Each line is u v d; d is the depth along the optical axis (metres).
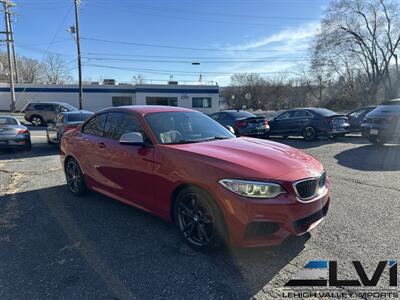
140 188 3.59
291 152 3.39
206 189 2.84
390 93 36.84
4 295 2.40
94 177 4.45
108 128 4.29
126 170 3.77
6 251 3.12
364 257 2.91
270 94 72.50
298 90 69.25
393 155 8.21
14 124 10.09
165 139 3.53
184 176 3.01
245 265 2.82
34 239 3.39
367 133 9.72
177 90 36.88
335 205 4.32
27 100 35.66
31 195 5.05
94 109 36.69
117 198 4.05
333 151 9.06
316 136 11.84
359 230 3.48
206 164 2.89
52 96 35.94
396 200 4.51
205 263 2.86
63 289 2.47
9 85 35.66
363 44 37.94
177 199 3.17
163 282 2.57
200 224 3.00
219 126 4.40
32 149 10.68
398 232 3.42
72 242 3.31
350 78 44.75
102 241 3.33
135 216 4.05
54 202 4.67
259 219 2.64
